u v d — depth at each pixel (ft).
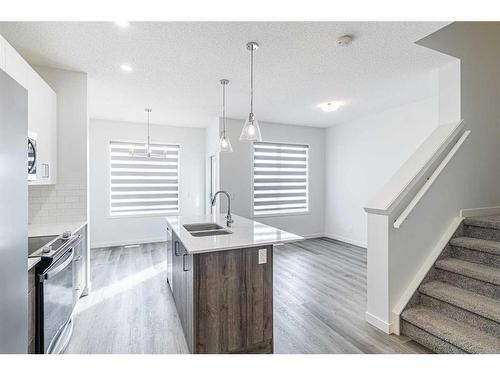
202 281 6.25
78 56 8.77
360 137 17.66
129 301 9.66
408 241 7.85
